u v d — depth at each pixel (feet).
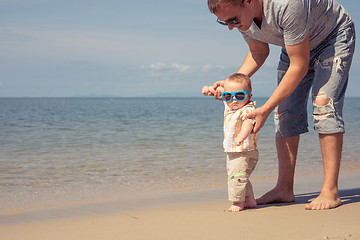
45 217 9.71
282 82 8.82
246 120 8.80
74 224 8.57
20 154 23.66
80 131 42.09
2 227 8.50
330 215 8.20
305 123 10.60
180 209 9.99
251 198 9.56
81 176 16.46
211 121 61.77
